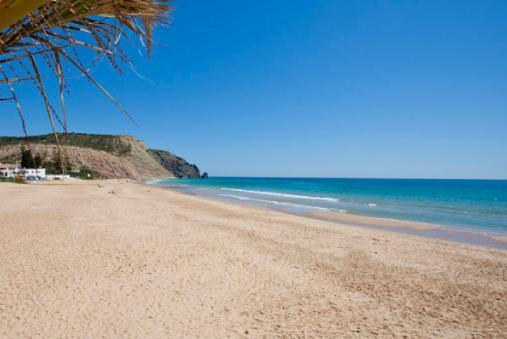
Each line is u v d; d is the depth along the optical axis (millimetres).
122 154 149375
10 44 1164
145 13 1260
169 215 16172
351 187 72688
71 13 1164
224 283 6484
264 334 4586
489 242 12195
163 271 7039
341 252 9367
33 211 15711
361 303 5766
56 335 4332
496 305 5840
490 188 69125
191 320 4914
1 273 6527
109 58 1309
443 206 27375
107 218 14000
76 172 88938
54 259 7598
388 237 11969
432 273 7629
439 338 4641
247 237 11000
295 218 17203
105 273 6766
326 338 4535
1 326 4480
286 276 7047
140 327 4641
